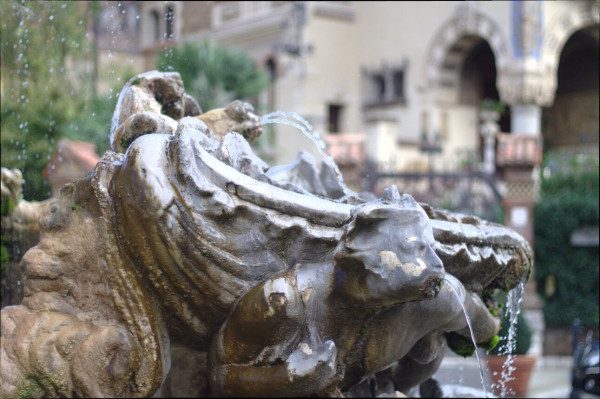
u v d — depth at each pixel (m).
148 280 2.15
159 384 2.21
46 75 5.51
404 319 2.26
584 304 9.88
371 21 20.16
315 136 3.20
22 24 4.91
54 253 2.26
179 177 2.09
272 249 2.13
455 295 2.34
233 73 11.20
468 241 2.48
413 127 21.41
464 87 21.97
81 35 5.79
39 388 2.23
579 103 17.30
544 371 9.03
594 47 17.34
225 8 11.33
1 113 5.16
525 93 17.34
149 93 2.88
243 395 2.17
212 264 2.10
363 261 2.05
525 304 9.84
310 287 2.11
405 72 21.16
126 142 2.43
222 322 2.18
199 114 3.23
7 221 3.29
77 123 6.30
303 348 2.11
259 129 3.05
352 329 2.19
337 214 2.17
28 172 5.35
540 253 10.37
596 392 6.97
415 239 2.05
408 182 14.85
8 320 2.30
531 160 11.00
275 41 17.23
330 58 19.59
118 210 2.16
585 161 11.31
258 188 2.13
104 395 2.17
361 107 20.52
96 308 2.22
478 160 18.28
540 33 17.41
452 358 6.02
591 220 10.09
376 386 2.85
